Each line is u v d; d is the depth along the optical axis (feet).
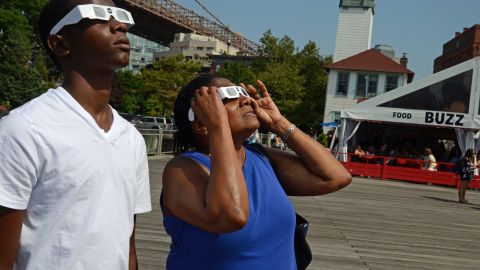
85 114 4.50
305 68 139.33
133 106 138.31
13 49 100.48
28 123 4.22
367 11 146.51
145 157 5.32
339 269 15.34
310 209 27.27
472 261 17.90
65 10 4.55
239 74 140.77
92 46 4.56
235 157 4.95
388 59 103.09
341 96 104.22
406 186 49.14
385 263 16.53
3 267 4.25
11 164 4.14
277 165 6.38
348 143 64.03
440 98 55.98
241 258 5.16
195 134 5.76
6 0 111.45
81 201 4.33
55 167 4.25
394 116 56.49
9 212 4.18
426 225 25.17
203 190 5.11
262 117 6.26
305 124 132.98
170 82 138.51
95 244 4.40
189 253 5.29
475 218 29.45
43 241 4.29
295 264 5.75
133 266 5.32
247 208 4.84
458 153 61.77
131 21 4.82
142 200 5.28
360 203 31.63
